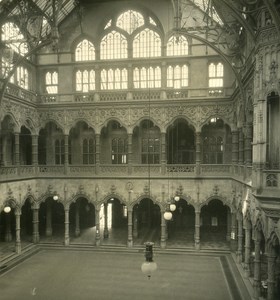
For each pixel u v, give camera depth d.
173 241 33.09
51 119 33.78
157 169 32.03
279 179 15.86
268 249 17.28
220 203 37.75
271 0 14.65
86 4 34.28
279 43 15.84
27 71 33.62
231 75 31.61
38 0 27.97
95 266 26.52
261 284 20.28
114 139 36.31
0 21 25.89
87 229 38.47
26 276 24.33
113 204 39.12
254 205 20.36
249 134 23.38
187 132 36.97
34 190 32.84
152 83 33.62
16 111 29.91
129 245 31.39
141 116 32.41
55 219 40.50
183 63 33.09
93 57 34.56
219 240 33.59
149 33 33.69
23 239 34.16
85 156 36.47
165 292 21.30
